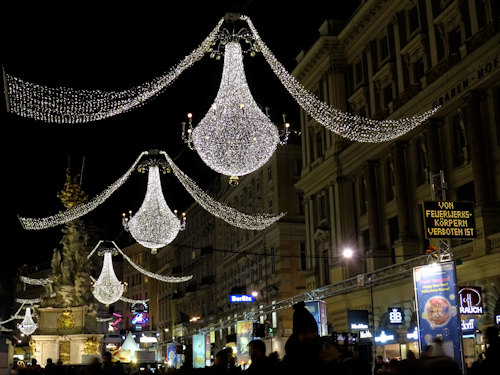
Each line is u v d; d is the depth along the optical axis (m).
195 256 78.19
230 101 14.02
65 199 40.12
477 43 27.19
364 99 38.03
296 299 31.31
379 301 34.88
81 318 39.09
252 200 57.28
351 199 39.72
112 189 28.33
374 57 37.59
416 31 32.69
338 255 39.12
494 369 8.18
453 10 29.59
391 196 35.78
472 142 27.50
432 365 3.94
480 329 26.05
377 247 35.94
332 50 40.50
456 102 28.81
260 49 14.70
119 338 69.75
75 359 38.34
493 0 27.12
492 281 25.61
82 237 41.12
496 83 27.03
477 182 27.09
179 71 15.95
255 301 54.44
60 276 39.56
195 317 69.56
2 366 17.70
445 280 17.22
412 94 32.38
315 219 43.72
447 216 18.84
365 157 37.28
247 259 57.72
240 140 14.21
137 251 102.81
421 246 32.50
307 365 6.11
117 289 37.69
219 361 9.60
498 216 26.52
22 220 28.83
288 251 49.97
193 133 15.16
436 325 17.16
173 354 44.09
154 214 22.17
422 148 32.69
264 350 7.95
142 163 22.80
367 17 37.31
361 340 31.94
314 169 42.47
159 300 94.31
